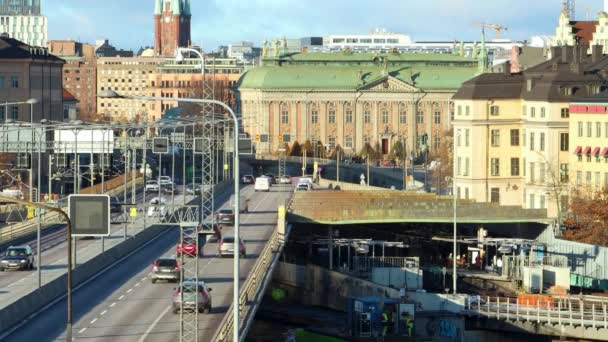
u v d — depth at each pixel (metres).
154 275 160.00
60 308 140.88
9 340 121.31
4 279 161.62
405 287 193.12
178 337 121.62
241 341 115.12
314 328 185.62
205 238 191.12
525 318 175.75
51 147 190.12
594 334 172.25
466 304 180.88
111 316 134.75
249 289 140.38
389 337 172.25
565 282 197.75
